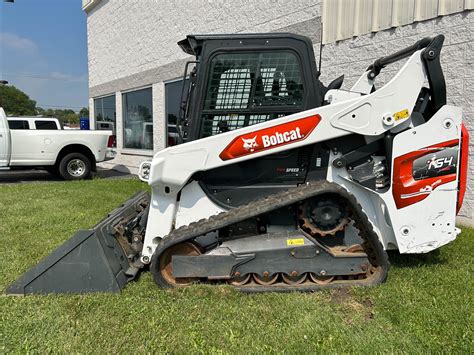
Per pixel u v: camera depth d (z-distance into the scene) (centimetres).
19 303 269
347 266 289
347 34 571
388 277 308
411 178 295
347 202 290
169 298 279
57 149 991
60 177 1072
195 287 286
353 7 560
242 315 255
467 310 255
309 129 289
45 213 566
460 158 309
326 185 285
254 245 289
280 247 286
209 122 306
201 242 307
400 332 234
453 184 297
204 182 312
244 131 290
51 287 285
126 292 288
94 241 290
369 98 289
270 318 252
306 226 294
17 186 851
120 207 398
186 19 912
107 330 237
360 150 305
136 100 1173
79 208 604
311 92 301
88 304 268
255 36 297
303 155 310
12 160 948
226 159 292
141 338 229
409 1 496
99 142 1045
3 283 307
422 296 276
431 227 299
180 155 294
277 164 311
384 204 304
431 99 303
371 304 269
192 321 249
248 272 288
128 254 328
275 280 295
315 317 252
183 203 311
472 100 453
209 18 845
